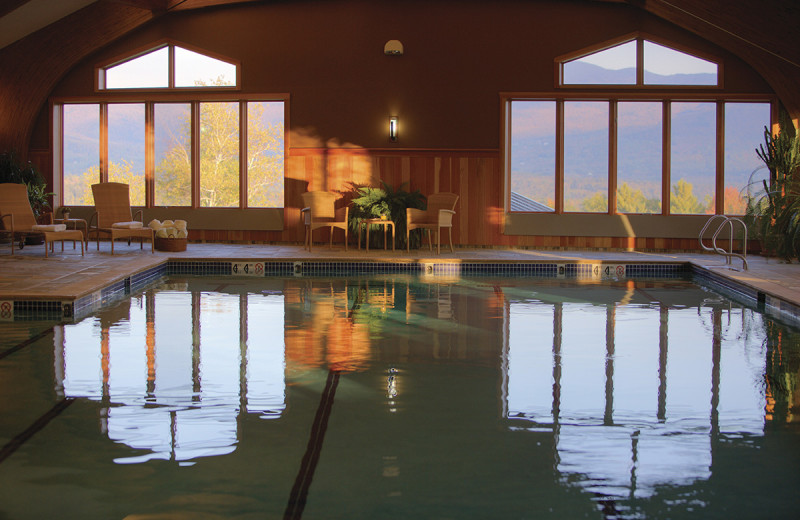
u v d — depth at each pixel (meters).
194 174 12.86
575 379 4.52
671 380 4.50
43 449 3.28
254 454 3.24
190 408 3.88
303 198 11.63
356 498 2.80
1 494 2.82
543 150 12.33
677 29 11.80
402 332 5.92
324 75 12.42
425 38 12.26
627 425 3.66
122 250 11.12
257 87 12.57
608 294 8.14
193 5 12.39
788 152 10.78
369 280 9.28
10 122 12.65
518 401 4.05
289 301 7.47
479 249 12.30
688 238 12.08
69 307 6.53
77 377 4.47
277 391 4.21
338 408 3.91
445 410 3.89
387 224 11.80
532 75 12.17
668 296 8.02
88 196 13.23
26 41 11.72
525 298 7.79
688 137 12.09
